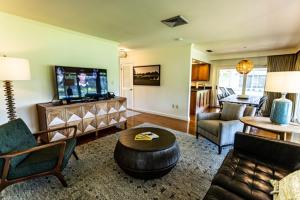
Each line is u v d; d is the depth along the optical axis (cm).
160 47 508
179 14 249
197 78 723
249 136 173
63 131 291
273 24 292
